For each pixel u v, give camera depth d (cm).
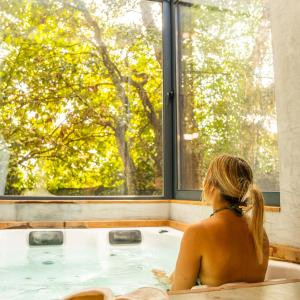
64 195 314
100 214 308
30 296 153
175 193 331
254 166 211
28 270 200
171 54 356
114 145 333
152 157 342
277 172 188
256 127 212
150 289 80
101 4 345
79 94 329
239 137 232
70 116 324
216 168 117
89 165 324
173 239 248
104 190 325
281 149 169
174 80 349
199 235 107
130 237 277
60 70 326
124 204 314
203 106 289
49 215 296
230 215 111
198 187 291
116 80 342
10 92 311
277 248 161
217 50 271
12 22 316
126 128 339
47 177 311
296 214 157
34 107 316
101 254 247
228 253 105
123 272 197
